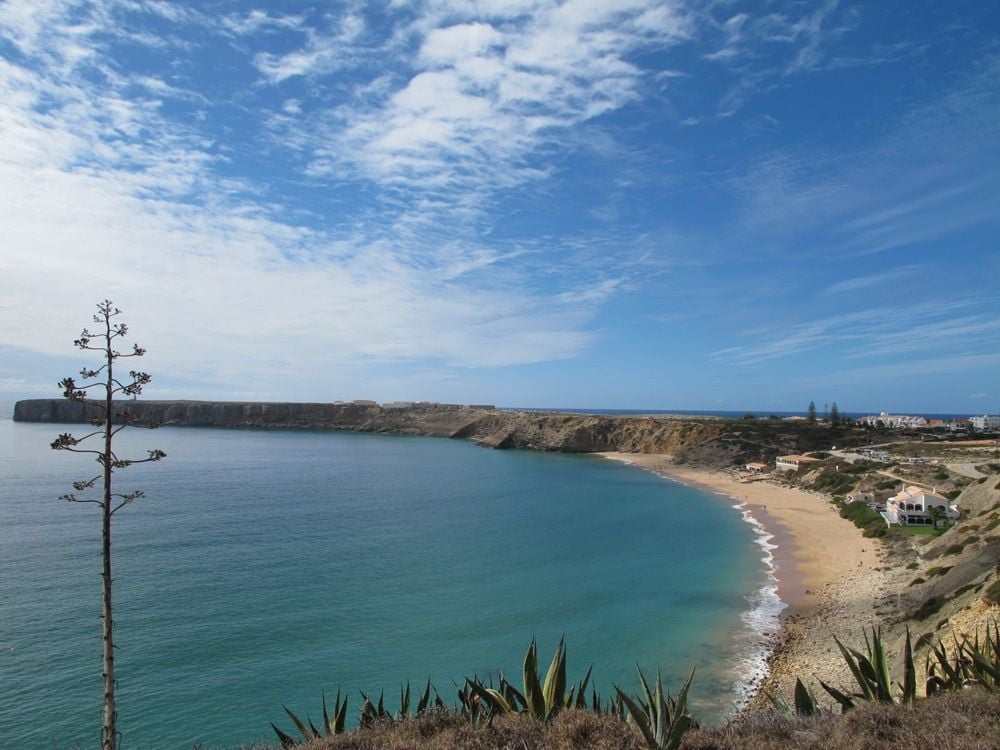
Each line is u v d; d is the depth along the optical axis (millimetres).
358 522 68938
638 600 42344
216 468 117562
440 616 39219
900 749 8242
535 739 9266
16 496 78625
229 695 28562
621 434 173125
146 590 42406
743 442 136875
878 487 78500
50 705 27062
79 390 10602
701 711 26594
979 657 11555
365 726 11133
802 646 32594
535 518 73938
